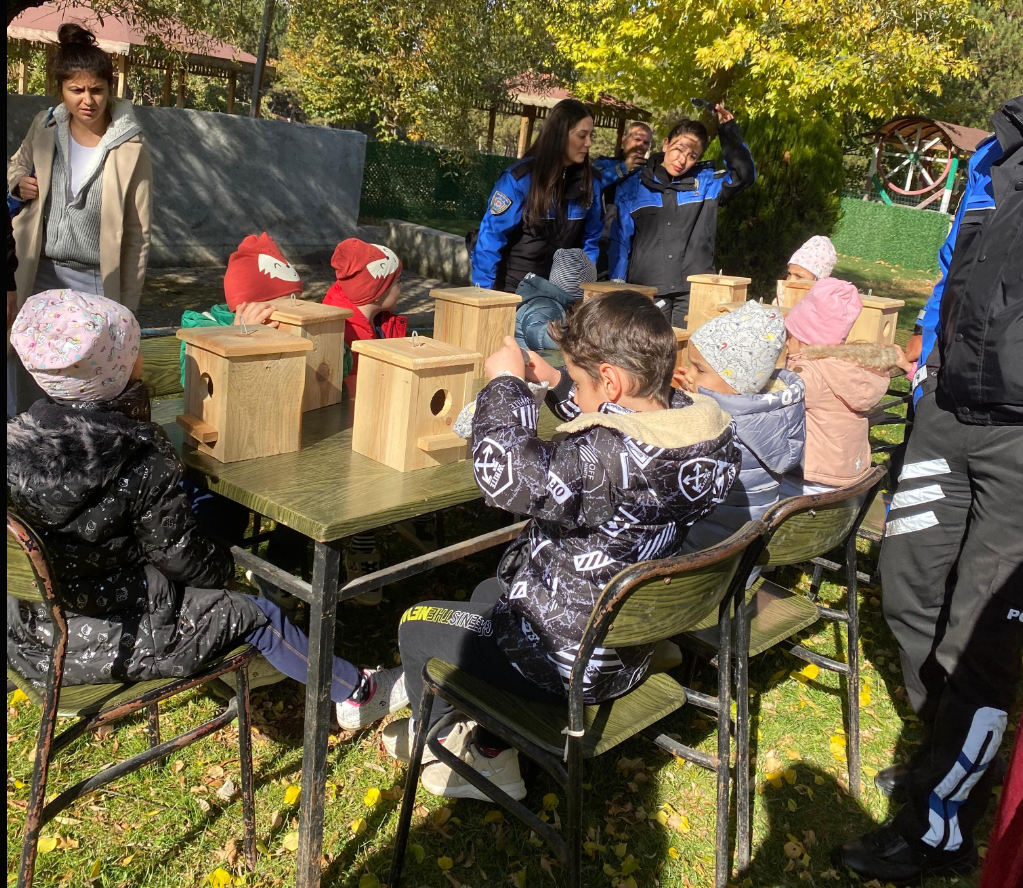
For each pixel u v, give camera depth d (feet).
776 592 8.71
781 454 7.90
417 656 6.72
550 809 7.79
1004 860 4.10
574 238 13.89
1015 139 6.59
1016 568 6.65
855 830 7.93
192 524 5.93
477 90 34.30
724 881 6.90
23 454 5.38
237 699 6.56
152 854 6.90
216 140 33.42
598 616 5.23
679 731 9.04
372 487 6.44
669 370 5.75
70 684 5.82
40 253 11.75
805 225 31.76
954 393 6.89
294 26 51.72
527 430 5.63
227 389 6.50
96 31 46.47
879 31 27.02
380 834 7.34
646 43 30.45
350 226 39.09
